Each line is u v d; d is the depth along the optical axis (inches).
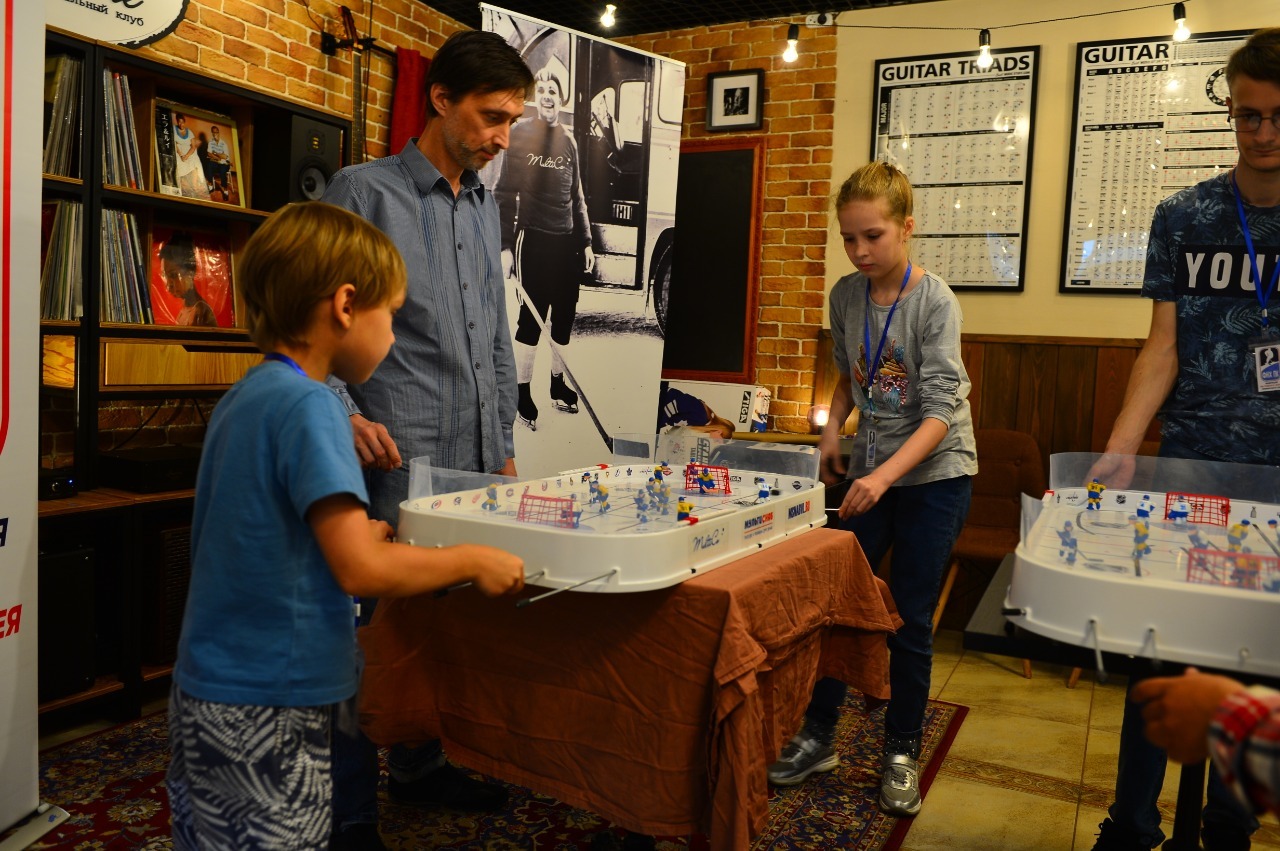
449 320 78.2
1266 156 65.9
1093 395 159.6
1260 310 72.6
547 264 153.2
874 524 97.8
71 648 105.8
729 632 56.0
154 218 128.0
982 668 143.9
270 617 48.1
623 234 160.7
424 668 68.4
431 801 89.6
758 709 58.7
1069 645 46.1
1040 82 163.0
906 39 172.9
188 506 123.0
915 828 91.3
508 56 75.2
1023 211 164.6
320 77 161.5
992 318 168.1
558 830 85.9
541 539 55.9
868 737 113.8
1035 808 96.3
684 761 58.3
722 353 190.4
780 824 90.7
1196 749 35.0
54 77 108.3
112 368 112.7
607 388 160.9
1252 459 74.1
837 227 179.3
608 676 60.7
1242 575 46.4
